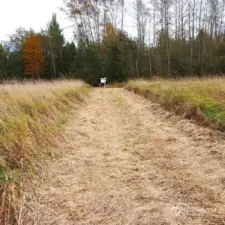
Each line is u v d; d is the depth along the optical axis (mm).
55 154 3666
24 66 33719
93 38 30547
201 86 8023
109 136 4754
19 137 3357
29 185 2680
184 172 3057
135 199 2477
